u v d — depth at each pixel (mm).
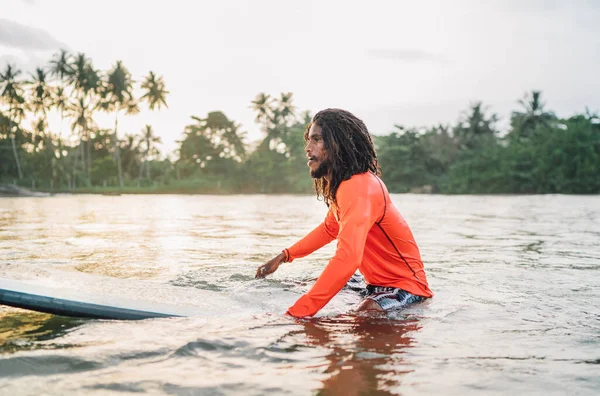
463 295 2627
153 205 19375
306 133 2596
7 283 2172
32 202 21891
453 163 69438
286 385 1282
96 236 5797
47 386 1242
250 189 74750
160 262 3691
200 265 3533
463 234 6539
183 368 1391
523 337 1809
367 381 1325
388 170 69312
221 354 1515
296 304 2125
